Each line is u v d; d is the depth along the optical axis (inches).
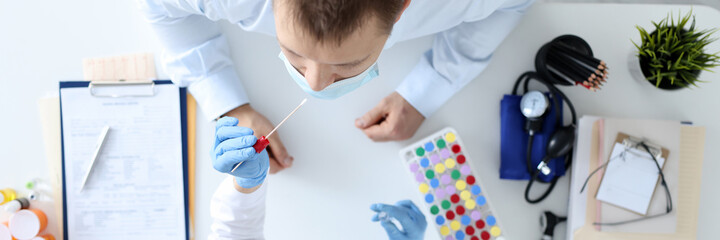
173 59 37.3
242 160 27.7
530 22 39.6
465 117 40.1
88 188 39.2
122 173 39.3
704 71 39.1
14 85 39.4
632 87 39.6
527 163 38.5
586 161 37.8
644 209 37.1
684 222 37.4
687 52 35.4
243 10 30.0
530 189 40.0
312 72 23.6
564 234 39.8
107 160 39.2
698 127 37.4
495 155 40.1
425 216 38.6
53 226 39.8
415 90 38.8
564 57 35.7
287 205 39.9
